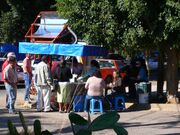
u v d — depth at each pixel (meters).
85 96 16.81
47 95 16.95
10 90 16.28
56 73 18.66
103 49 18.17
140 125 14.22
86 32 18.19
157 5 16.72
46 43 19.30
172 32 17.03
